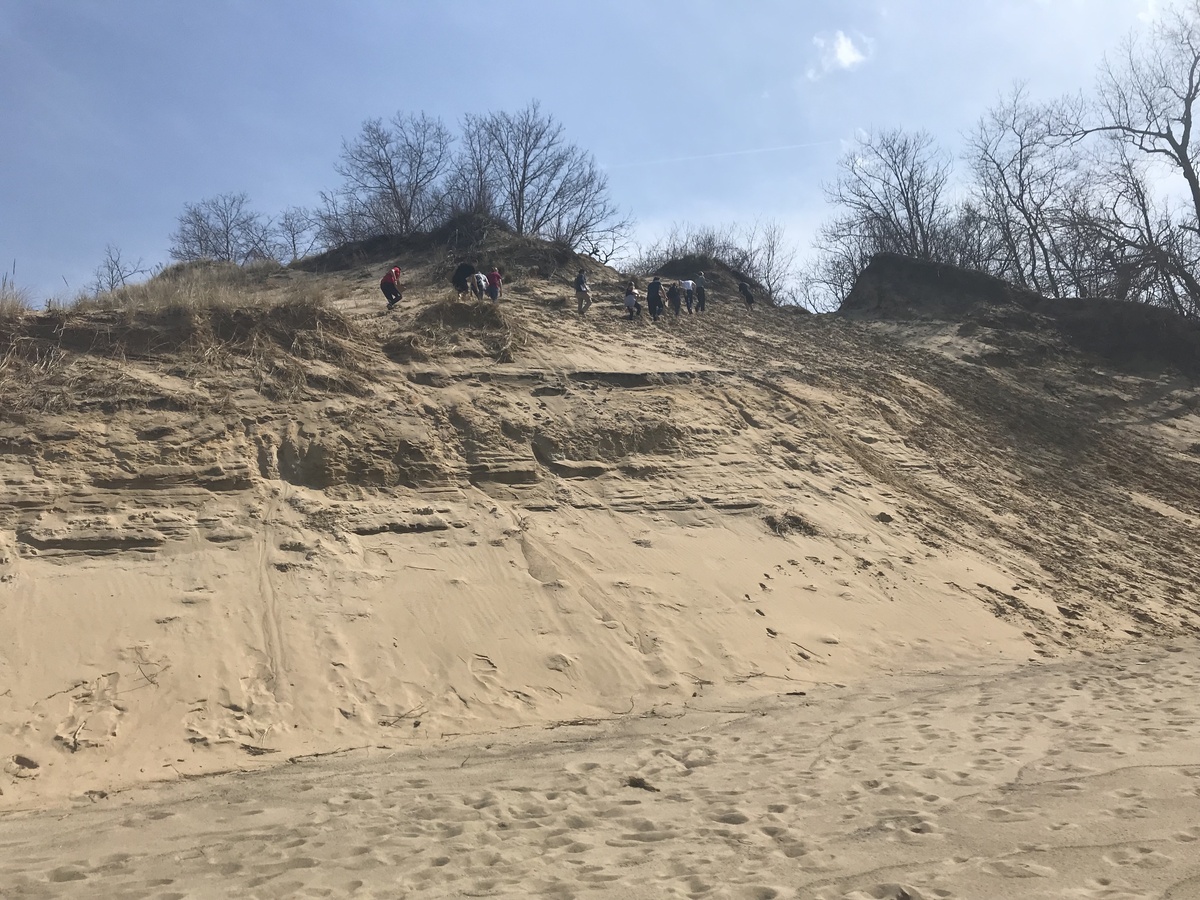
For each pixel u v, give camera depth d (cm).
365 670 913
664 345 2062
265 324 1427
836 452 1628
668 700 951
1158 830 470
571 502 1286
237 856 507
